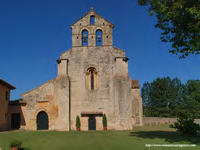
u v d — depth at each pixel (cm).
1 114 3959
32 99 4269
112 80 4178
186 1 2106
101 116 4094
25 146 2181
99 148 2075
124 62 4188
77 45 4306
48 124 4162
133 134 3131
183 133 3017
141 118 5166
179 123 3228
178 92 10181
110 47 4272
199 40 2128
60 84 4159
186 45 2239
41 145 2216
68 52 4288
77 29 4362
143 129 4191
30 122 4209
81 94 4169
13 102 4294
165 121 6656
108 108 4106
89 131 3809
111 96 4134
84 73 4222
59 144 2244
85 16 4397
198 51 2189
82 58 4266
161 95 10012
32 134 3262
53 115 4166
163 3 2227
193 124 3041
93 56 4266
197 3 2075
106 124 4044
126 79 4122
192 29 2139
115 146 2153
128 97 4078
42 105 4228
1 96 3988
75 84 4203
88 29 4353
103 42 4297
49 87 4262
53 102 4200
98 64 4234
